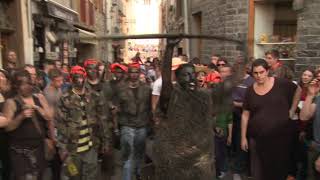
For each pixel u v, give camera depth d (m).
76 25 15.53
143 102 6.09
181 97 3.70
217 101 3.86
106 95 6.02
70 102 5.20
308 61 9.53
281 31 10.93
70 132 5.18
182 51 18.06
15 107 4.80
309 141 5.46
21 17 10.55
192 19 16.12
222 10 11.74
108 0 28.06
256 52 10.98
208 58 13.43
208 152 3.76
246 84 6.27
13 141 4.87
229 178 6.55
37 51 11.67
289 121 5.25
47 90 6.21
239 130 6.57
